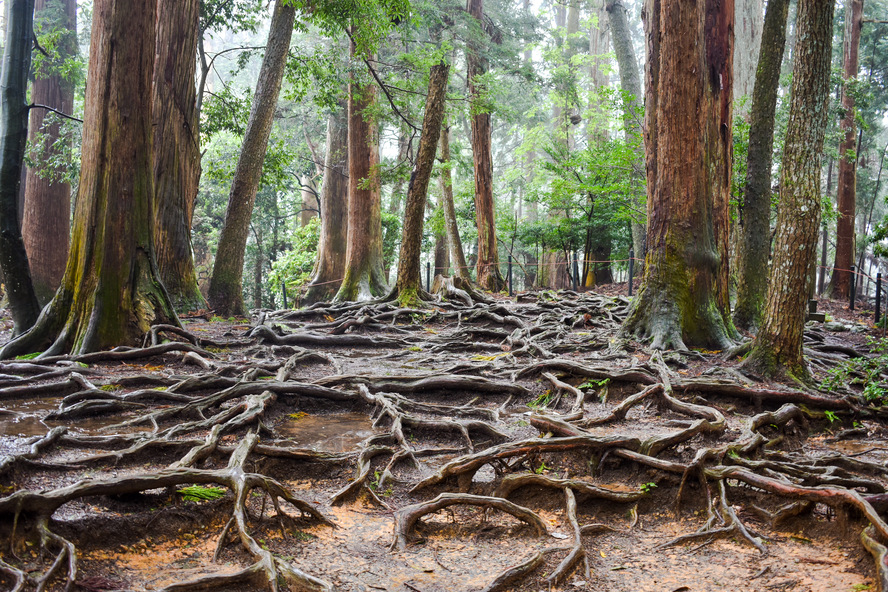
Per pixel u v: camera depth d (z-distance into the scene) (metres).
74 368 8.75
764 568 3.80
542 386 8.75
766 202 12.58
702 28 10.77
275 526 4.24
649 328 10.70
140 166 10.66
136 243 10.62
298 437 6.77
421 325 15.15
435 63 16.31
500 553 4.10
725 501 4.56
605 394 8.28
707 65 11.60
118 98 10.44
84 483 3.84
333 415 7.92
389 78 20.14
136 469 5.30
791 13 36.00
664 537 4.43
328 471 5.52
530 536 4.34
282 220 36.69
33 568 3.36
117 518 3.91
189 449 5.63
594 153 24.08
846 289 22.62
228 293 16.89
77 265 10.41
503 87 22.22
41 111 21.22
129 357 9.83
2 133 10.37
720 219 11.68
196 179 16.81
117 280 10.36
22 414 7.18
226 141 30.36
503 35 29.28
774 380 8.24
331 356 11.06
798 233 8.12
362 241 20.95
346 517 4.64
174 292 15.94
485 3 33.50
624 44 26.72
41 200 20.62
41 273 20.55
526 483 4.80
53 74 20.98
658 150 11.05
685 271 10.72
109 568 3.57
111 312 10.25
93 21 10.89
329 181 25.86
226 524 3.95
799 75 7.74
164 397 7.79
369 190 20.78
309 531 4.32
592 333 12.53
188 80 16.09
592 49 39.22
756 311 12.38
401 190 33.41
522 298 18.94
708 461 5.05
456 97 21.06
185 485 4.36
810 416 7.34
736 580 3.70
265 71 17.12
